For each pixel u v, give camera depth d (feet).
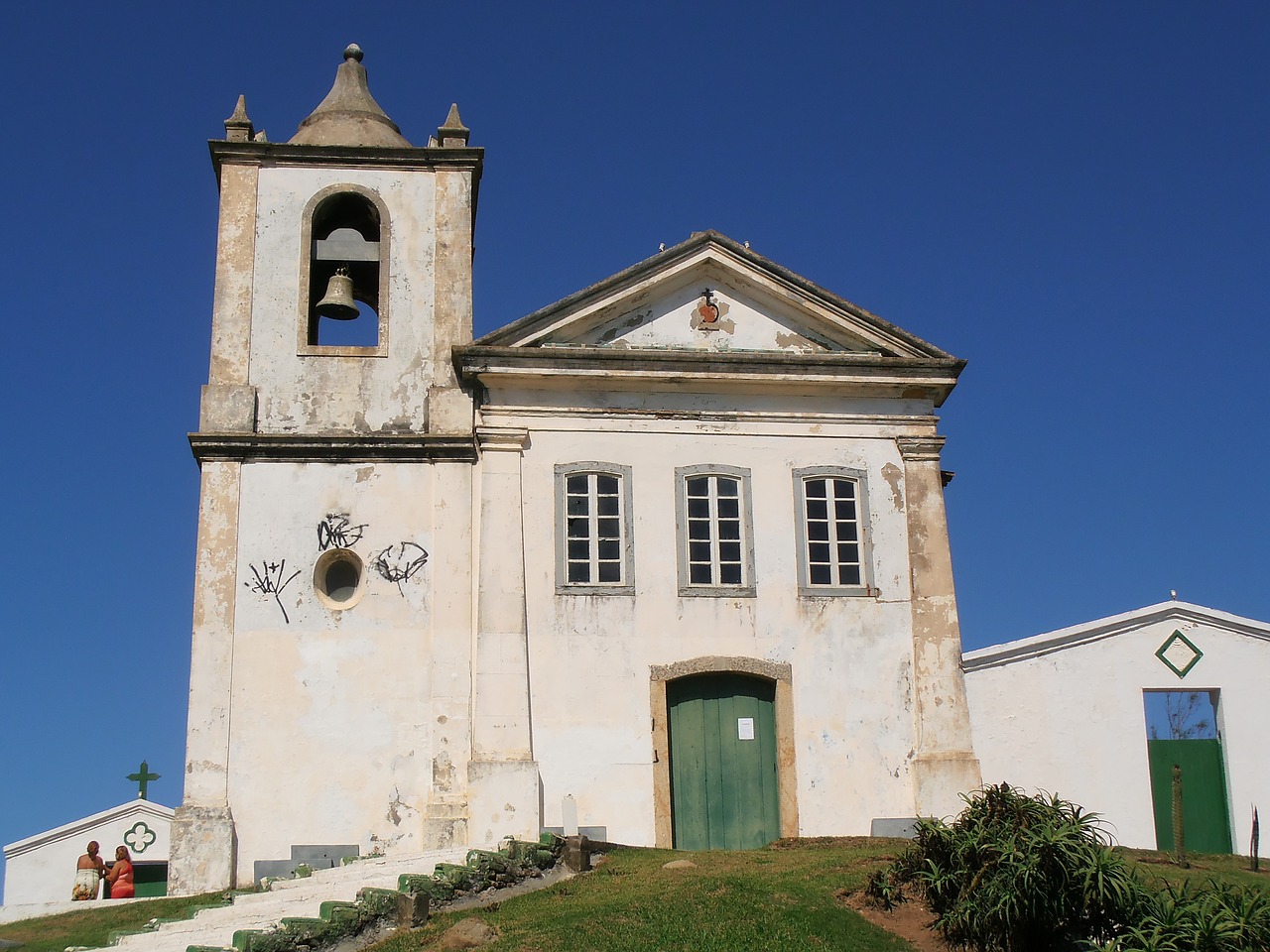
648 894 48.34
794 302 71.00
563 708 64.75
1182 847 60.03
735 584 67.36
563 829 63.21
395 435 67.26
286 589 65.16
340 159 71.92
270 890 56.65
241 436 66.49
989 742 67.15
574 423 68.33
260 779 62.90
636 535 67.31
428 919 46.70
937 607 68.03
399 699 64.28
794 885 48.67
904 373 70.08
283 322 69.21
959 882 44.16
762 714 66.54
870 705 66.49
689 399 69.36
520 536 66.49
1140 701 68.13
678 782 65.36
